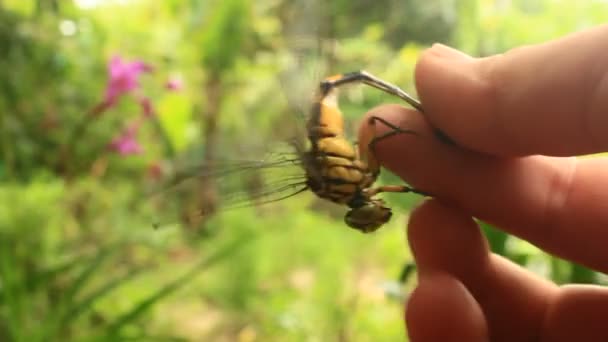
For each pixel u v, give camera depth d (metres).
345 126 0.14
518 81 0.10
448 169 0.12
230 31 0.43
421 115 0.12
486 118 0.11
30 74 0.42
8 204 0.26
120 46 0.46
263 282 0.30
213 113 0.44
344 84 0.14
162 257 0.32
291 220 0.32
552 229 0.12
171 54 0.45
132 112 0.40
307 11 0.46
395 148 0.12
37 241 0.26
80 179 0.35
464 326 0.11
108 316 0.26
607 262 0.12
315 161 0.13
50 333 0.21
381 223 0.13
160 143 0.41
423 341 0.11
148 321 0.27
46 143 0.39
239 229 0.31
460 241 0.12
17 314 0.21
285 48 0.47
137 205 0.34
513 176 0.12
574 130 0.10
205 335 0.28
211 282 0.29
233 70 0.45
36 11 0.42
